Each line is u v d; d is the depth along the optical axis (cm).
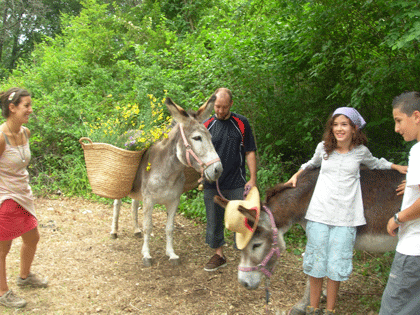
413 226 204
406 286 201
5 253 290
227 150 370
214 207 380
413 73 430
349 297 335
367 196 270
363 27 454
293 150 573
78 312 298
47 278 344
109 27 1040
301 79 565
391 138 507
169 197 383
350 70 468
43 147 703
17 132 285
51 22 2258
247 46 530
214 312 307
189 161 337
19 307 295
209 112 345
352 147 263
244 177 389
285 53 521
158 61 755
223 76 550
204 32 645
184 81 662
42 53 1061
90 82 830
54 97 724
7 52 2069
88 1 1103
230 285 352
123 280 356
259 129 583
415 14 313
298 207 281
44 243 432
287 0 466
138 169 398
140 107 664
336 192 258
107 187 375
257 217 241
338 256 255
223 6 843
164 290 340
